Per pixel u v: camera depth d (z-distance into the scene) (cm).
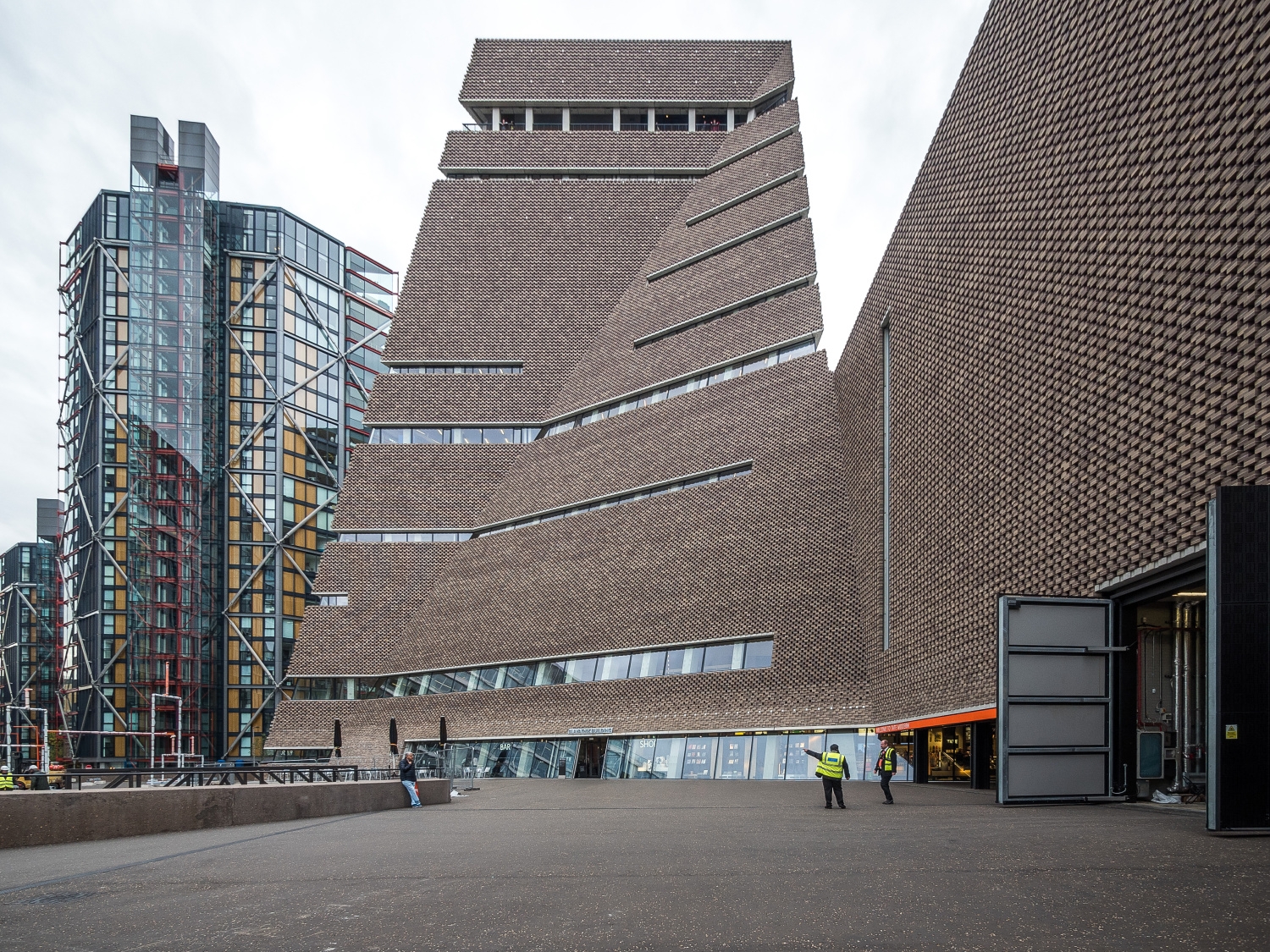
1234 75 1484
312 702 5891
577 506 5603
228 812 1766
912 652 3288
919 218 3212
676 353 5597
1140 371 1761
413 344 6281
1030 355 2269
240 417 10106
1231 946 627
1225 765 1213
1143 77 1766
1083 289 1998
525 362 6219
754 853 1128
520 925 743
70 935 754
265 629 9862
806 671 4206
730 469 4916
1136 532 1770
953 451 2838
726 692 4412
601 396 5912
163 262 9625
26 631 15400
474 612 5691
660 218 6378
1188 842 1114
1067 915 724
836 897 817
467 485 6072
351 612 5944
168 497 9356
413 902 854
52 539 15938
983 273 2592
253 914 820
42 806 1441
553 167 6650
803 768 4034
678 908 790
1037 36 2255
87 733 8312
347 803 2142
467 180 6575
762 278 5397
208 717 9431
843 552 4269
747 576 4550
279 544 9994
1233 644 1230
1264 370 1395
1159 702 1898
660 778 4472
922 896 809
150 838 1534
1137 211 1780
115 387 9619
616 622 5000
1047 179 2181
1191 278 1595
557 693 5075
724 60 6975
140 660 9050
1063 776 1847
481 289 6350
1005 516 2414
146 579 9131
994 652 2481
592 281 6306
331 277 11175
